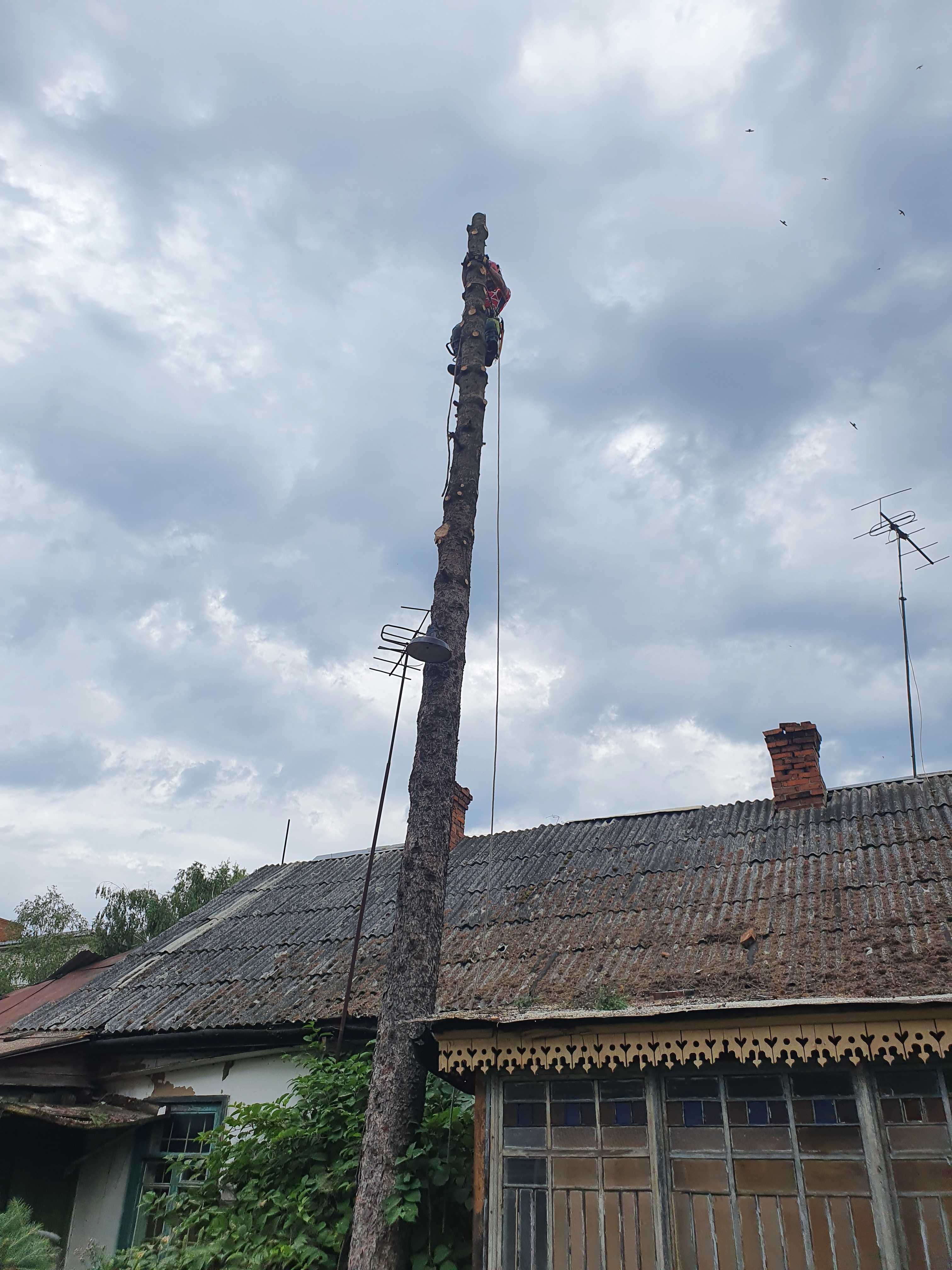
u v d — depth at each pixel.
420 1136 5.88
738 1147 4.79
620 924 9.70
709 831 11.78
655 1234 4.72
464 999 8.80
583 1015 5.07
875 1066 4.68
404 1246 5.39
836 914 8.61
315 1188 6.56
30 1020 11.40
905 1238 4.32
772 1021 4.75
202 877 21.12
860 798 11.52
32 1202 9.55
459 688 7.15
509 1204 5.14
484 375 8.53
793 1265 4.46
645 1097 5.07
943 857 9.14
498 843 13.63
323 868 14.77
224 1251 6.49
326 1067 7.82
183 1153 9.57
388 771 9.51
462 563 7.61
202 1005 10.34
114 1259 7.37
